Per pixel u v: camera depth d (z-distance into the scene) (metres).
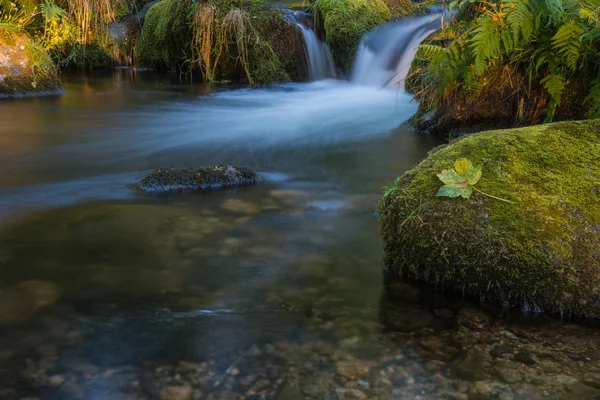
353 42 9.18
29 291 2.52
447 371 1.95
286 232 3.24
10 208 3.63
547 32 4.34
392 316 2.34
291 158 5.05
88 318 2.30
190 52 9.59
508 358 2.02
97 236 3.16
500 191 2.50
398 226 2.66
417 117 6.05
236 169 4.26
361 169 4.64
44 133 6.02
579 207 2.41
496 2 4.55
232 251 2.97
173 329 2.23
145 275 2.69
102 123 6.58
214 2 9.02
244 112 7.24
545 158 2.63
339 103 7.65
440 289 2.56
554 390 1.83
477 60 4.18
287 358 2.04
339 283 2.63
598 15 3.90
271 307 2.41
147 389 1.87
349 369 1.97
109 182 4.26
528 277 2.32
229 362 2.01
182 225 3.34
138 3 11.23
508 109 5.10
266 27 9.15
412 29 8.74
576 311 2.29
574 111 4.59
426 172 2.72
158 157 5.11
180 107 7.59
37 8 9.09
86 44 10.20
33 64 8.18
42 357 2.03
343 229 3.30
